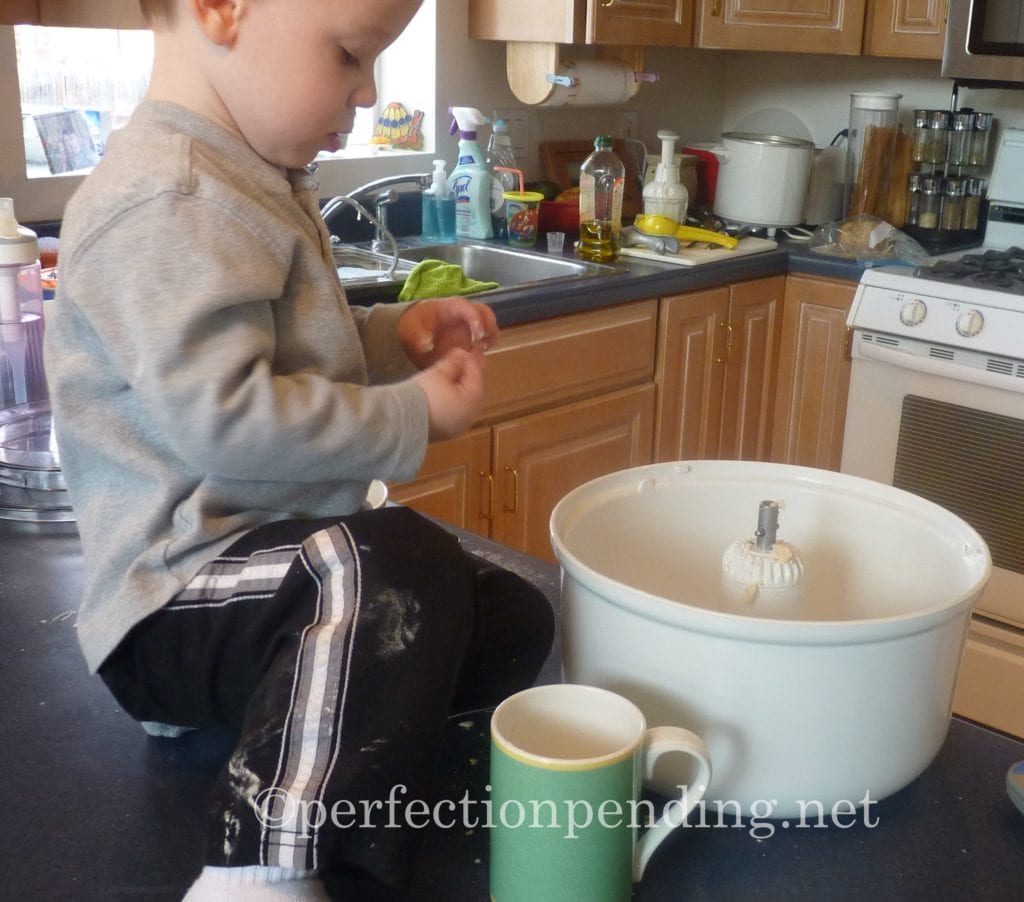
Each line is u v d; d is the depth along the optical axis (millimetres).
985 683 2230
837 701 633
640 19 2457
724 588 760
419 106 2668
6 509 1120
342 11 716
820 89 3195
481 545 1065
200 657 706
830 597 859
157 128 732
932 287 2264
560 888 587
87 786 708
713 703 641
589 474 2320
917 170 2898
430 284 2012
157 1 744
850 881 642
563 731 642
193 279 673
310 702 619
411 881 634
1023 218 2785
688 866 650
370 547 681
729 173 2863
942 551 779
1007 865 660
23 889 613
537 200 2512
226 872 580
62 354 732
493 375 2037
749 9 2609
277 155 780
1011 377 2152
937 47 2639
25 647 879
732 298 2531
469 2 2609
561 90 2570
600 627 675
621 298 2236
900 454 2369
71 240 694
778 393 2756
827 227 2750
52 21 1363
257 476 708
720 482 874
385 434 716
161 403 670
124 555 729
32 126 2123
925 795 725
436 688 636
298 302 763
